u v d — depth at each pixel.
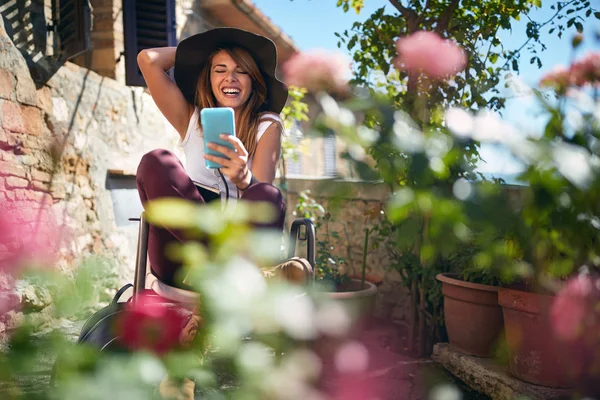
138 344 1.13
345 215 5.66
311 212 5.89
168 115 2.61
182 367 0.71
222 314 0.67
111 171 5.40
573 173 0.87
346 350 0.96
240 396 0.74
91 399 0.62
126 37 5.89
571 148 0.94
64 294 0.71
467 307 3.54
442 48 1.09
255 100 2.70
